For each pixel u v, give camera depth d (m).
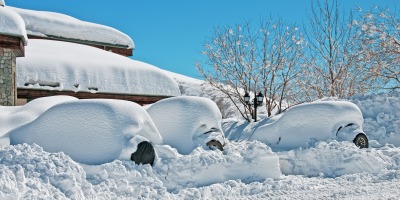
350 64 22.77
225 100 25.33
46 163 5.96
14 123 9.16
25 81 17.53
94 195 5.92
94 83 19.41
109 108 7.59
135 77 21.03
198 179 7.48
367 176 8.40
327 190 6.95
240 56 22.50
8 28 14.51
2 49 14.70
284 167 9.89
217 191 6.88
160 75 22.05
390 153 9.74
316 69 23.95
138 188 6.37
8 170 5.35
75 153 7.14
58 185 5.64
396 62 19.12
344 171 9.15
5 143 7.23
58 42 24.72
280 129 11.23
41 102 10.60
